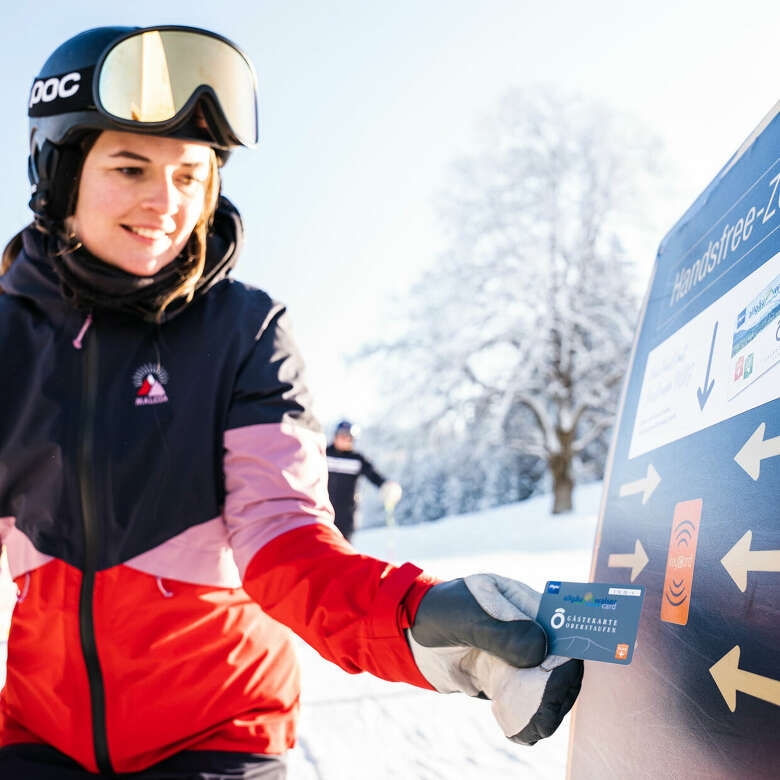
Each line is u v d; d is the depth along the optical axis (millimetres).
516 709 921
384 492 8484
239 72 1231
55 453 1253
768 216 1166
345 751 2805
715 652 1040
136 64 1146
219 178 1291
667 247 1688
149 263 1219
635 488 1504
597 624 912
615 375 23859
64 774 1235
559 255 24672
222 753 1233
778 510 953
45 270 1277
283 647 1344
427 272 25125
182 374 1271
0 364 1284
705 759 1010
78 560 1243
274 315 1337
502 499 31172
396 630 997
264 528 1181
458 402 24375
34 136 1268
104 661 1230
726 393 1174
